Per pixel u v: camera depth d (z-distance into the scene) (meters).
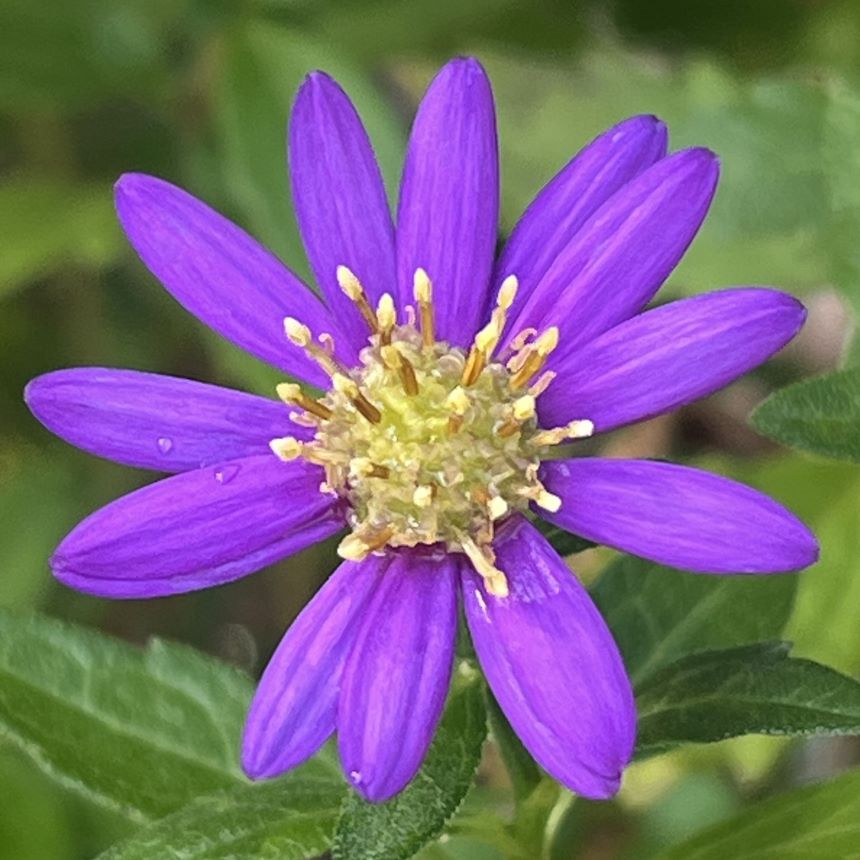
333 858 0.11
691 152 0.12
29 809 0.16
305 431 0.12
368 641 0.11
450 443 0.12
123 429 0.12
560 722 0.11
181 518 0.11
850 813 0.13
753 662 0.12
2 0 0.17
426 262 0.12
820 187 0.17
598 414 0.12
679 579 0.13
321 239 0.12
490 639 0.11
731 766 0.16
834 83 0.16
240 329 0.12
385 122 0.16
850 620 0.16
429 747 0.11
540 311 0.12
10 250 0.17
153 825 0.12
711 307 0.11
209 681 0.14
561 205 0.12
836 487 0.16
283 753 0.11
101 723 0.14
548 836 0.13
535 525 0.12
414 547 0.12
